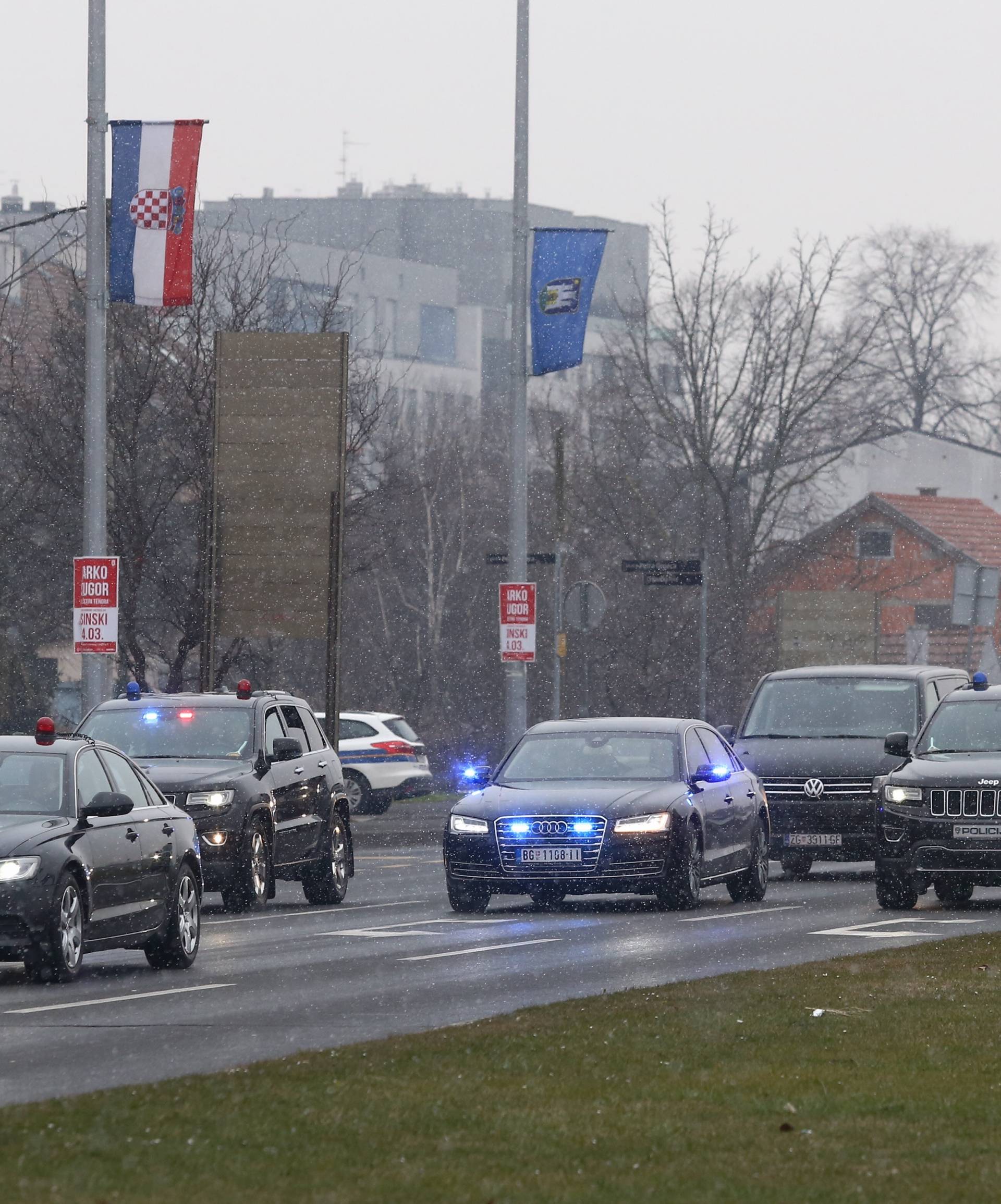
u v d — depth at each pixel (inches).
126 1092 1165.7
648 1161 983.6
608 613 7411.4
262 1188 920.9
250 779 2630.4
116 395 4146.2
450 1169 964.6
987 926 2301.9
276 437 3661.4
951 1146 1018.1
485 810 2539.4
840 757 3218.5
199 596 4170.8
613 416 7859.3
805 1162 981.2
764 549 7308.1
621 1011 1525.6
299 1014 1581.0
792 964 1931.6
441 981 1807.3
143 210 3004.4
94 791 1930.4
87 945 1836.9
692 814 2564.0
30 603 5324.8
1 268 5123.0
